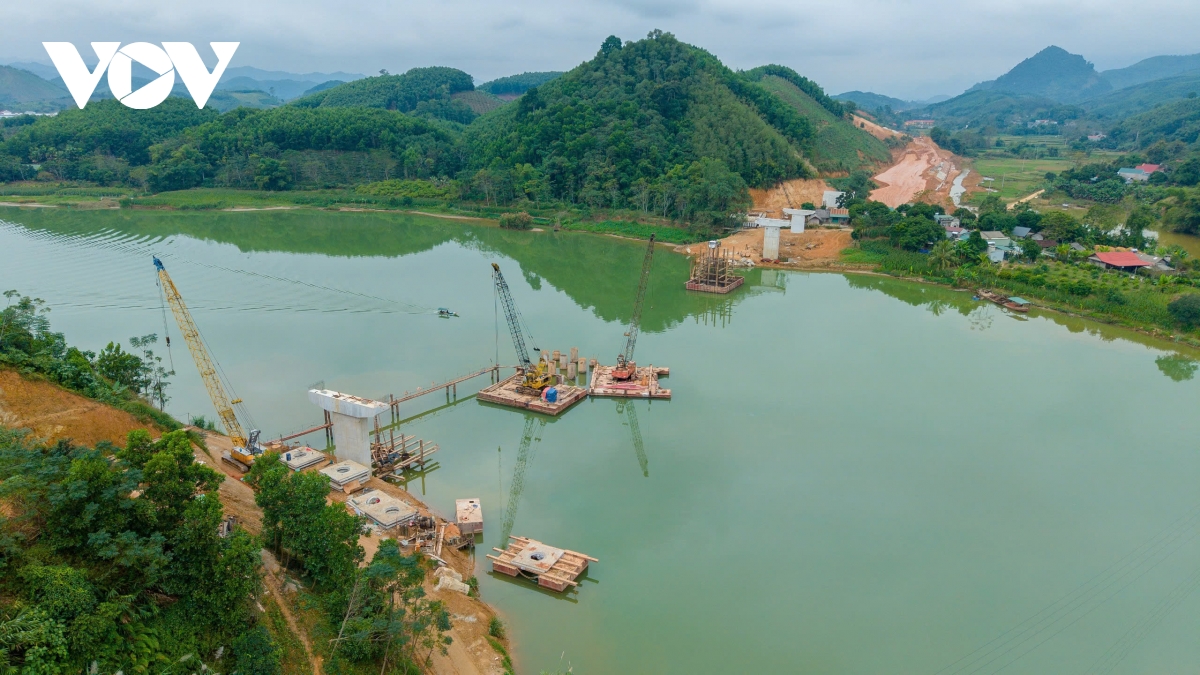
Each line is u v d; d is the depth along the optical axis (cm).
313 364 12006
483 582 6800
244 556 5062
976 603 6625
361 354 12569
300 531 5691
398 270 19050
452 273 18788
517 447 9569
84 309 14662
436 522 7450
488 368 11938
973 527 7794
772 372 12225
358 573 5447
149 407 8325
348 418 8369
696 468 9006
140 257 19900
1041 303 16212
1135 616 6475
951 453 9400
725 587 6788
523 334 13950
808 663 5878
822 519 7919
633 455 9338
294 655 5041
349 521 5756
